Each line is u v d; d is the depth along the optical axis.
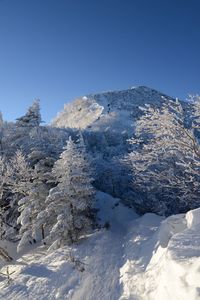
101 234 30.95
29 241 34.31
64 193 28.89
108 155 61.91
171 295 11.12
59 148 36.34
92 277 21.77
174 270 11.27
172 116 20.23
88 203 30.80
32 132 37.47
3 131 47.91
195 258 11.24
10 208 37.34
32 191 31.48
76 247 28.05
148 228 29.56
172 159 26.34
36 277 23.91
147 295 14.70
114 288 19.08
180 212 35.81
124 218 38.16
